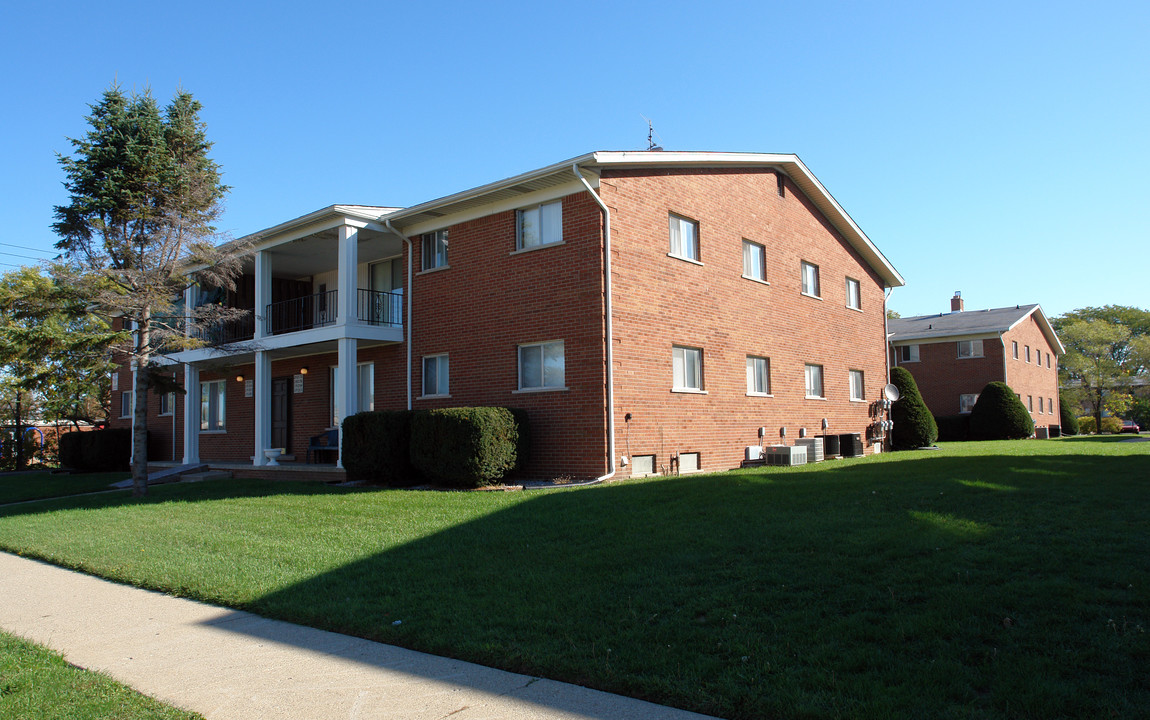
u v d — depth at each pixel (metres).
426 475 14.34
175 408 25.56
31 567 9.54
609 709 4.32
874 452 23.16
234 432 23.27
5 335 21.14
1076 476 10.32
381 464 14.77
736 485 11.03
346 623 6.24
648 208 15.44
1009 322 37.25
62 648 6.04
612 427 13.98
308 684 4.98
